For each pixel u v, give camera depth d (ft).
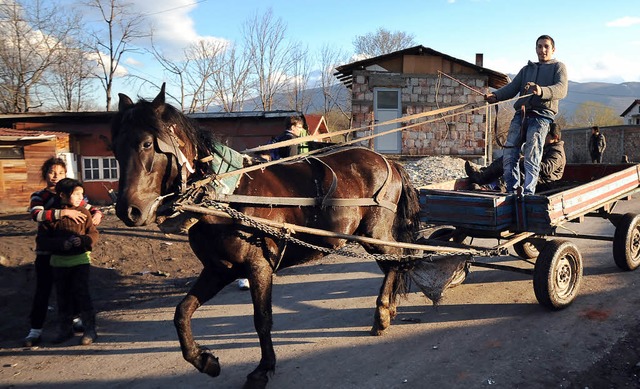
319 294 22.41
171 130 12.35
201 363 13.29
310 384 14.11
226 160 13.73
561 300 17.92
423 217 19.02
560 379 13.60
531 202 17.53
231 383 14.38
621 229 21.61
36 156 50.78
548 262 17.48
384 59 66.28
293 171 15.23
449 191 19.16
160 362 16.03
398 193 17.93
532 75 20.43
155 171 12.05
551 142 23.06
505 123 66.33
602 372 13.88
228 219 13.07
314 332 17.95
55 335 19.03
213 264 13.66
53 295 23.63
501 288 21.36
